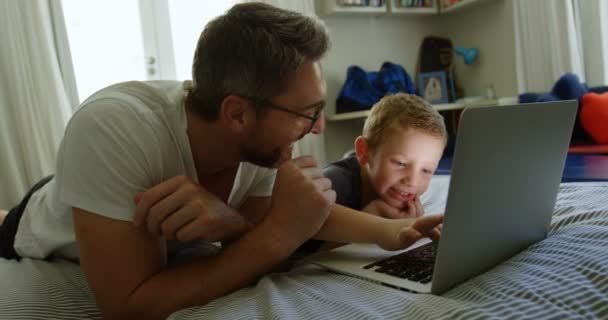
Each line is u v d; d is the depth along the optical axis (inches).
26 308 27.9
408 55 133.2
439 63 134.3
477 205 21.5
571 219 31.2
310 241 40.1
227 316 21.4
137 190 26.3
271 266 26.6
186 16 107.1
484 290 21.2
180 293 25.1
